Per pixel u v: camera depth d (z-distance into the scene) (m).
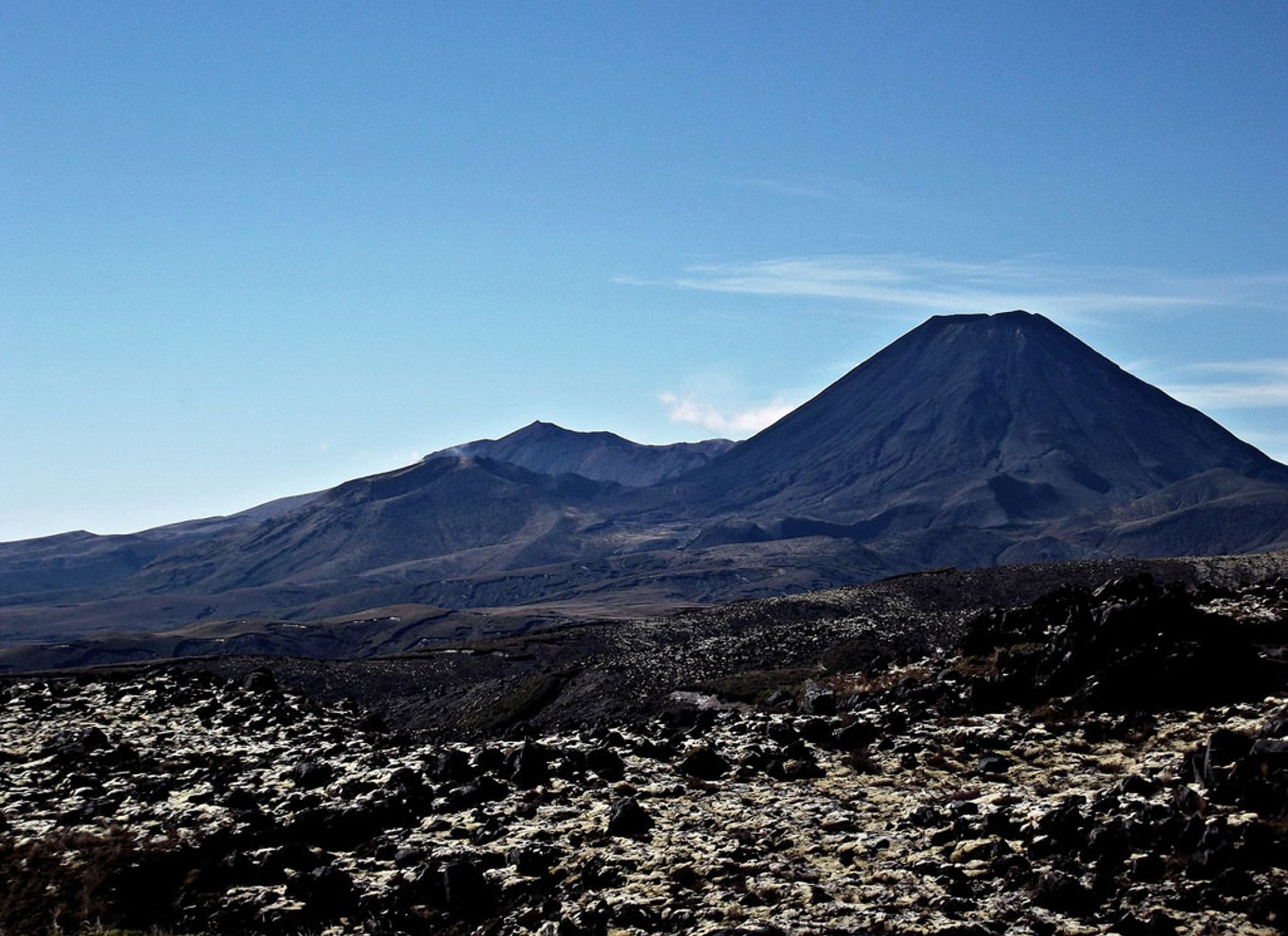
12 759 46.12
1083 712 48.19
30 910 29.80
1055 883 28.12
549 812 36.62
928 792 38.78
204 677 69.38
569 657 162.62
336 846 35.06
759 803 37.97
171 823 35.34
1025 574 184.62
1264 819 30.86
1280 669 48.66
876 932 26.28
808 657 134.38
